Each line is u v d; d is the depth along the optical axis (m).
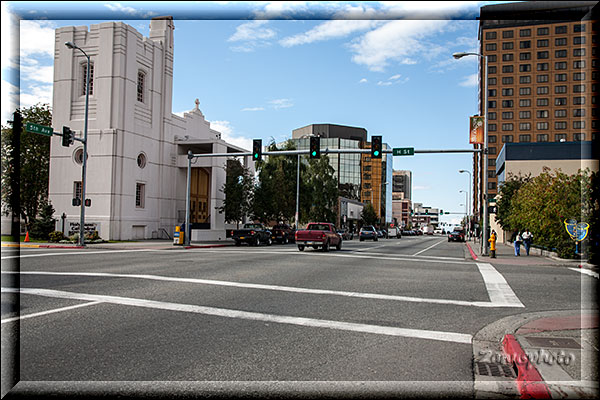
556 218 21.66
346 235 55.62
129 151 33.75
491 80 97.50
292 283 11.56
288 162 48.62
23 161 38.75
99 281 11.02
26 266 14.15
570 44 93.69
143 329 6.63
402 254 24.95
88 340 6.03
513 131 96.19
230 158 40.28
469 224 78.00
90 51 33.66
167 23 38.28
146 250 23.88
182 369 5.00
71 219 32.91
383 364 5.31
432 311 8.43
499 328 7.15
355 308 8.54
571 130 93.31
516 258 22.75
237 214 37.69
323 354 5.64
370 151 24.88
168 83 38.47
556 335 6.41
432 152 25.20
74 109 33.91
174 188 39.03
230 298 9.21
